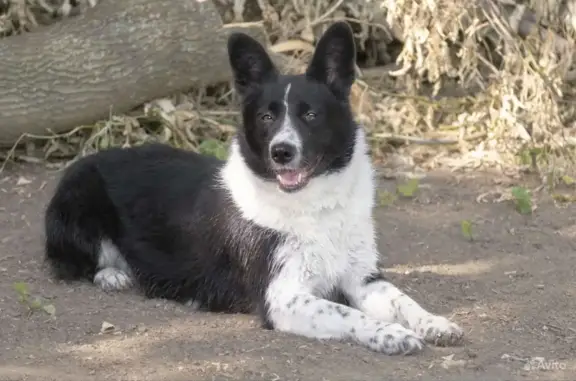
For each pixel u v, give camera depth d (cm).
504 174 930
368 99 1008
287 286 611
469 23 993
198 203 664
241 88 635
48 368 540
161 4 938
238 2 1030
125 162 724
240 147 636
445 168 947
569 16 1005
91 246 705
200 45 944
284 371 532
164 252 679
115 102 937
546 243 778
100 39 922
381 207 852
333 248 618
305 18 1043
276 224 614
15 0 962
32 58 906
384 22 1058
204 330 604
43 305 641
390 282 670
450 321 601
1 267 721
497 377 528
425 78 1068
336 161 613
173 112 957
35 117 912
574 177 920
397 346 561
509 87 981
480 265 732
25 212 841
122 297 675
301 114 605
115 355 560
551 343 583
